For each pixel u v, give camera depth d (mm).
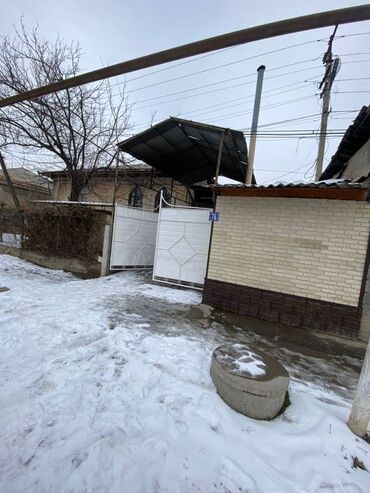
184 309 4965
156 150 7945
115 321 4008
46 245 8867
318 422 2133
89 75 1844
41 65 10578
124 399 2262
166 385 2496
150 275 7832
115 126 11891
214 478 1569
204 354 3184
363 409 1999
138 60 1676
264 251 4875
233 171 9219
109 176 12844
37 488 1500
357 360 3508
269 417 2162
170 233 6730
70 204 8633
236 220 5137
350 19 1256
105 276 7512
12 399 2221
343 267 4246
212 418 2082
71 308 4434
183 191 12234
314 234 4449
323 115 7906
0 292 5062
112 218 7602
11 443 1782
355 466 1742
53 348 3102
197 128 6012
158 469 1611
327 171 8695
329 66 7648
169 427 1954
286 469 1689
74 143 11109
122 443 1795
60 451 1729
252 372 2314
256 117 7371
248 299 4977
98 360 2871
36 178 16969
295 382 2840
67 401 2211
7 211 10273
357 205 4133
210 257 5398
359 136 5840
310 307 4469
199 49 1544
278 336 4105
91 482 1536
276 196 4707
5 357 2895
